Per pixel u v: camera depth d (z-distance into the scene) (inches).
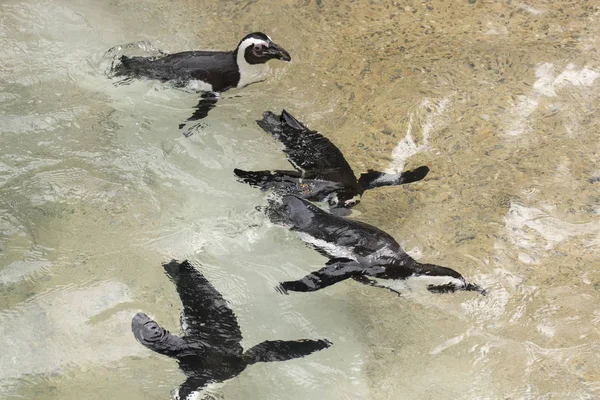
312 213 223.0
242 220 233.6
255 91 279.3
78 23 305.3
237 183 243.4
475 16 313.4
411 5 319.3
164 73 270.5
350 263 214.7
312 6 318.3
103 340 205.5
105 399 191.8
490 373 197.9
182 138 261.3
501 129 265.6
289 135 250.7
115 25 307.1
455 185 247.1
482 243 229.0
